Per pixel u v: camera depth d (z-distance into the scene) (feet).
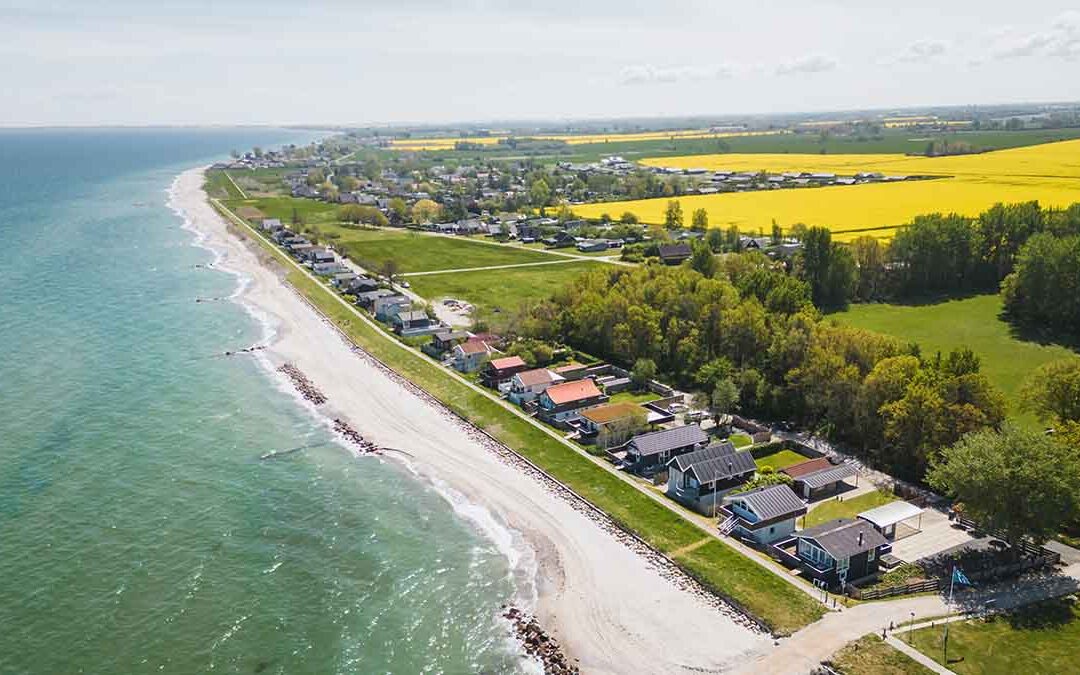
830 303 482.69
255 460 278.26
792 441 286.46
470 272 581.94
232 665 177.27
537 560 219.82
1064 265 410.11
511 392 330.75
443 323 438.81
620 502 245.24
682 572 210.59
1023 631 180.14
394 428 307.99
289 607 197.88
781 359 315.58
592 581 209.15
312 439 297.33
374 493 257.14
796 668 172.04
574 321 394.93
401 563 218.18
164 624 189.78
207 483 259.80
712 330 351.25
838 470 254.47
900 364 270.46
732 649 180.75
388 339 414.62
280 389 348.59
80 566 211.00
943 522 231.09
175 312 468.75
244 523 236.02
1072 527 222.89
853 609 190.70
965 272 508.53
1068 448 208.74
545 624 192.85
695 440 276.82
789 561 212.02
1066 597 192.54
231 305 488.85
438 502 252.42
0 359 372.99
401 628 191.42
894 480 258.57
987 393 252.21
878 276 496.64
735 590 200.13
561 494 254.27
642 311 363.56
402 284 538.47
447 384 348.59
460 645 185.78
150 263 610.24
